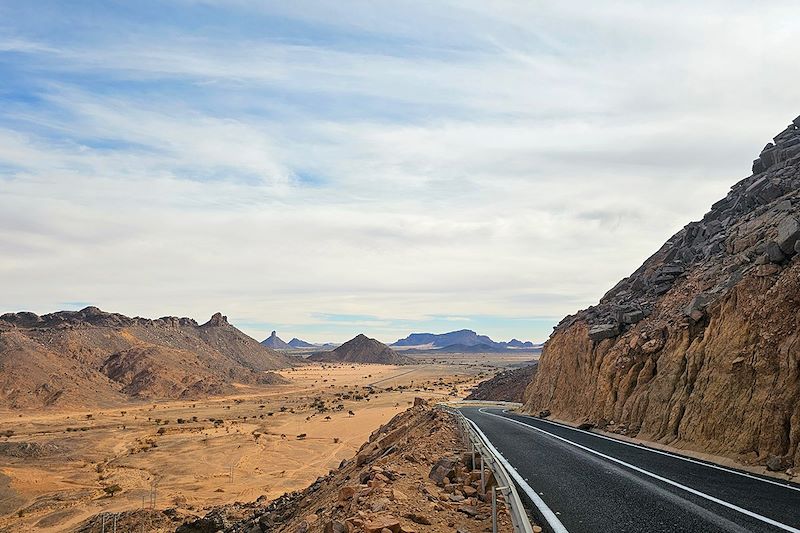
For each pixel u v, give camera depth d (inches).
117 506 1879.9
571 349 1409.9
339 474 903.7
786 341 605.9
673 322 958.4
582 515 401.7
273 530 812.0
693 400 732.7
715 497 444.5
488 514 407.2
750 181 1244.5
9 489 2153.1
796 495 447.2
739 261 882.1
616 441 830.5
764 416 589.0
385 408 4308.6
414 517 379.6
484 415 1509.6
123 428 3627.0
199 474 2363.4
